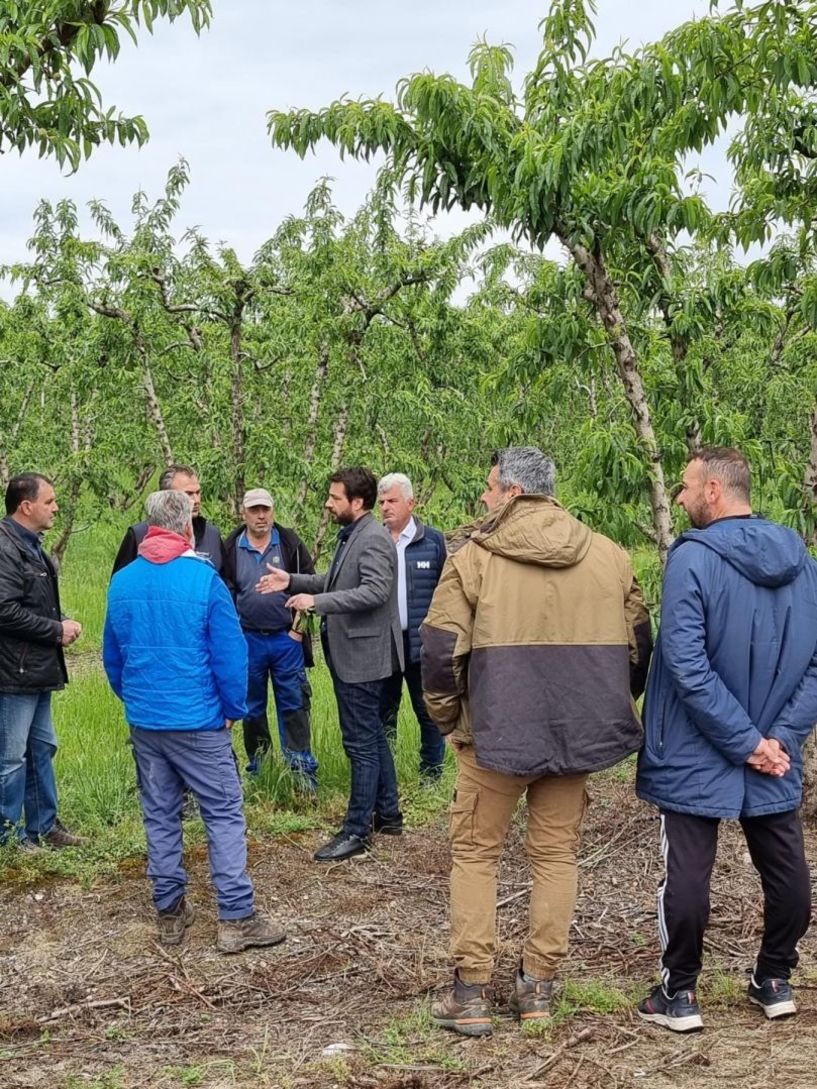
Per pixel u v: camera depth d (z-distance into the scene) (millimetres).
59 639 4957
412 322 10266
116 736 7008
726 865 4828
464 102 4926
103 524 18109
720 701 3129
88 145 4297
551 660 3229
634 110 4797
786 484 5609
